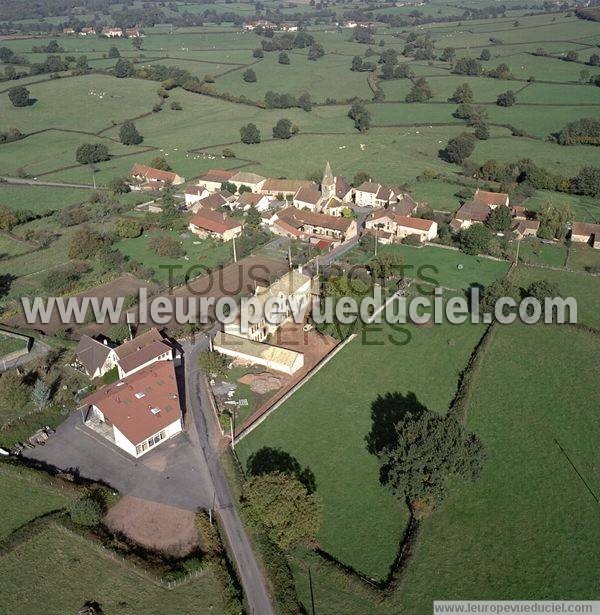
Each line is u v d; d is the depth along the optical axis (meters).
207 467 85.44
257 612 65.00
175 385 96.25
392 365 109.12
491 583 68.62
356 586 67.50
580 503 78.88
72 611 65.25
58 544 73.25
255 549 72.50
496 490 81.31
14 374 98.19
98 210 184.75
